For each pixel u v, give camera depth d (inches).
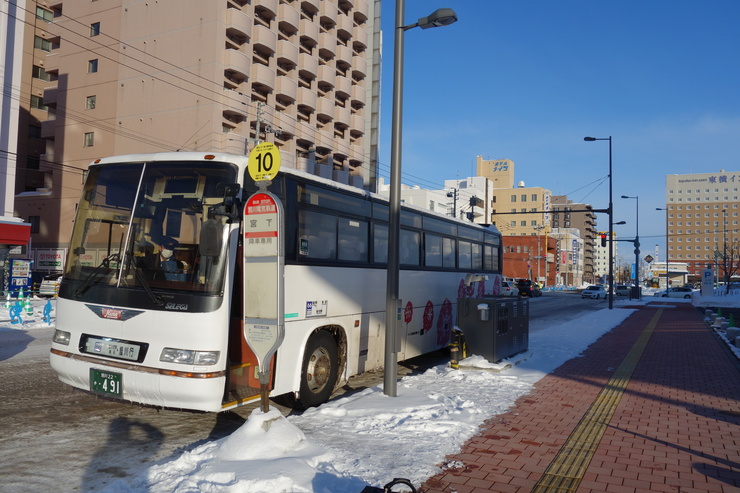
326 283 302.4
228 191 227.5
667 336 674.2
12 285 1230.9
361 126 2164.1
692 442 237.0
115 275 242.4
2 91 1108.5
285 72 1785.2
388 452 210.7
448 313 486.3
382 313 368.8
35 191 1807.3
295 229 278.2
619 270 5556.1
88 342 244.1
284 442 198.4
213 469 180.1
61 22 1768.0
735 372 415.2
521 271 3892.7
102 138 1675.7
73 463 201.8
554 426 257.0
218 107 1509.6
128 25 1633.9
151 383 224.2
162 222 241.0
